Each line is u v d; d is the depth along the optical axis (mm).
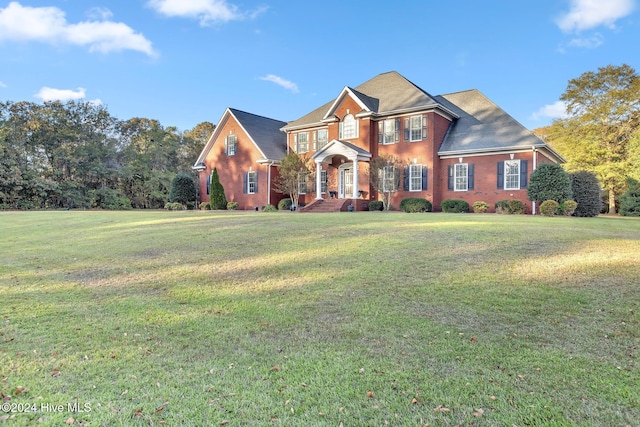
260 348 4121
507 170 21672
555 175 19109
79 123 43312
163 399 3119
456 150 22969
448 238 10062
